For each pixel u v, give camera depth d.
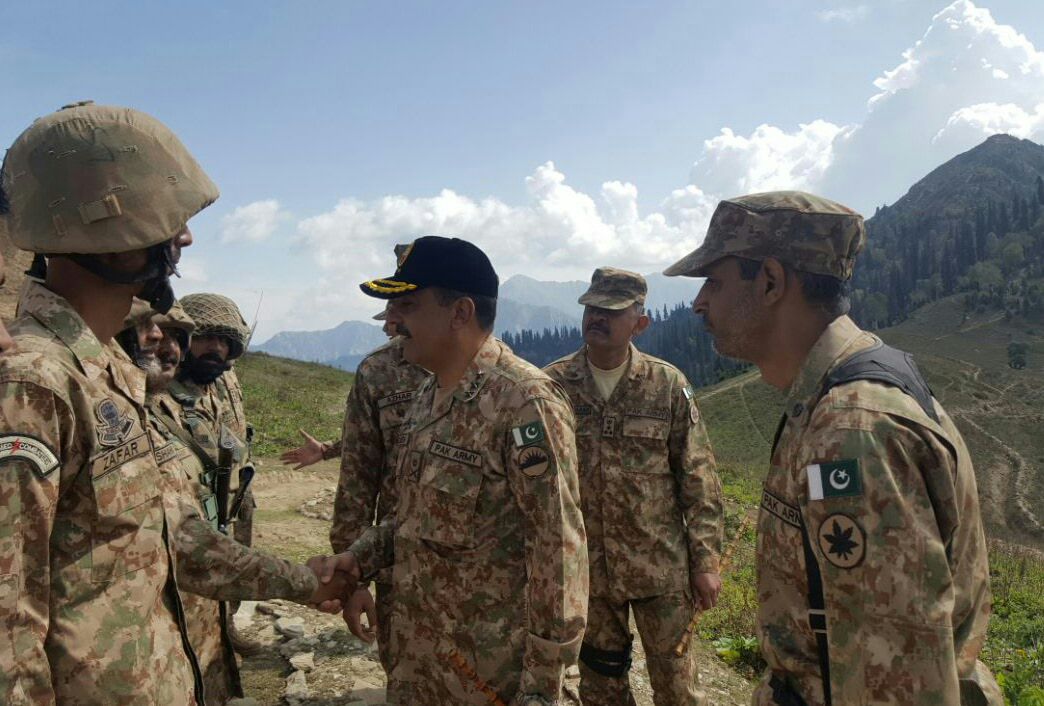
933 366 117.44
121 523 1.41
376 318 3.26
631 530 3.17
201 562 1.81
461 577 2.09
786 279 1.51
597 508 3.21
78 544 1.36
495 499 2.07
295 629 4.16
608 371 3.40
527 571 1.97
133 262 1.50
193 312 2.94
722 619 5.46
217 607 2.59
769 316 1.54
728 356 1.64
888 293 187.62
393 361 3.20
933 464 1.22
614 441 3.25
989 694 1.30
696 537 3.22
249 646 3.90
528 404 2.00
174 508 1.82
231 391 3.82
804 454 1.30
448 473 2.11
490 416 2.07
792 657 1.35
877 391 1.27
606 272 3.43
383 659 2.91
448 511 2.09
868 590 1.16
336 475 10.50
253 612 4.48
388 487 3.14
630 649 3.33
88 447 1.37
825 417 1.28
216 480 2.88
